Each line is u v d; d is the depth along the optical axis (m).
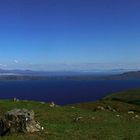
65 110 63.59
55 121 50.09
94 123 50.19
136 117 62.06
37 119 50.97
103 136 40.03
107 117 57.91
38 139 35.97
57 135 38.84
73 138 37.81
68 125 46.84
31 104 68.19
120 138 39.38
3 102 68.75
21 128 38.38
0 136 36.97
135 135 41.84
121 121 54.31
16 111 40.00
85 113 61.25
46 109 62.53
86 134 40.78
